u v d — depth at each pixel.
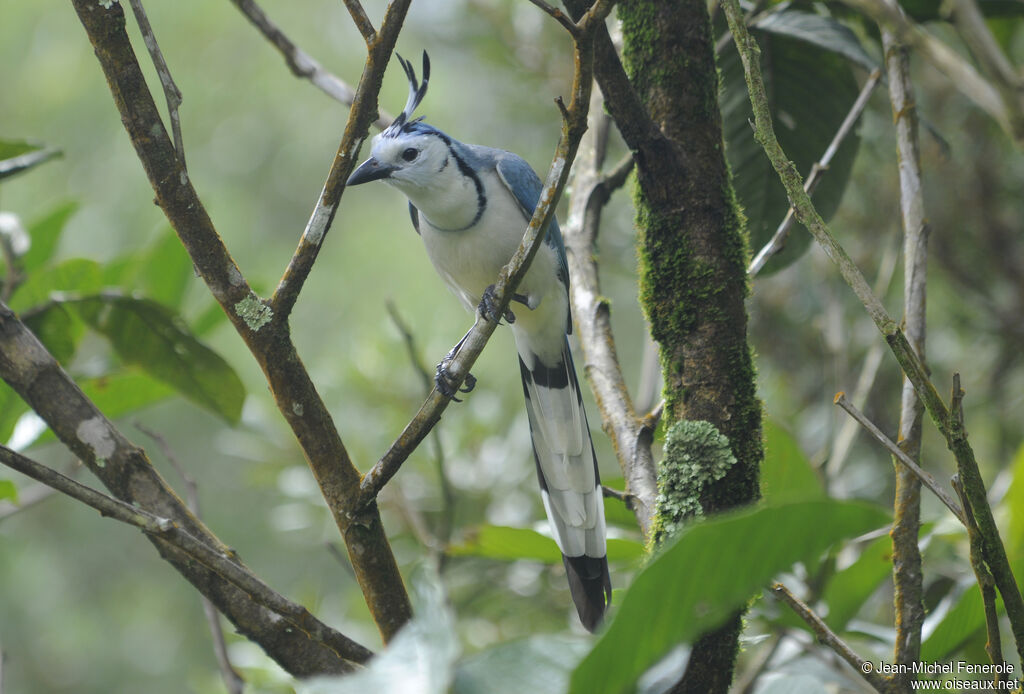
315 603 7.42
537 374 6.61
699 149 4.59
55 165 16.09
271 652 4.19
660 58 4.68
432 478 8.24
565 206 9.23
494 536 5.39
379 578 4.33
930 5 6.02
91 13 3.97
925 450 8.98
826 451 7.24
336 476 4.31
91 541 16.58
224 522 15.33
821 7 7.03
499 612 7.87
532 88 9.55
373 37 4.06
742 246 4.63
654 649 2.78
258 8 6.36
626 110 4.41
